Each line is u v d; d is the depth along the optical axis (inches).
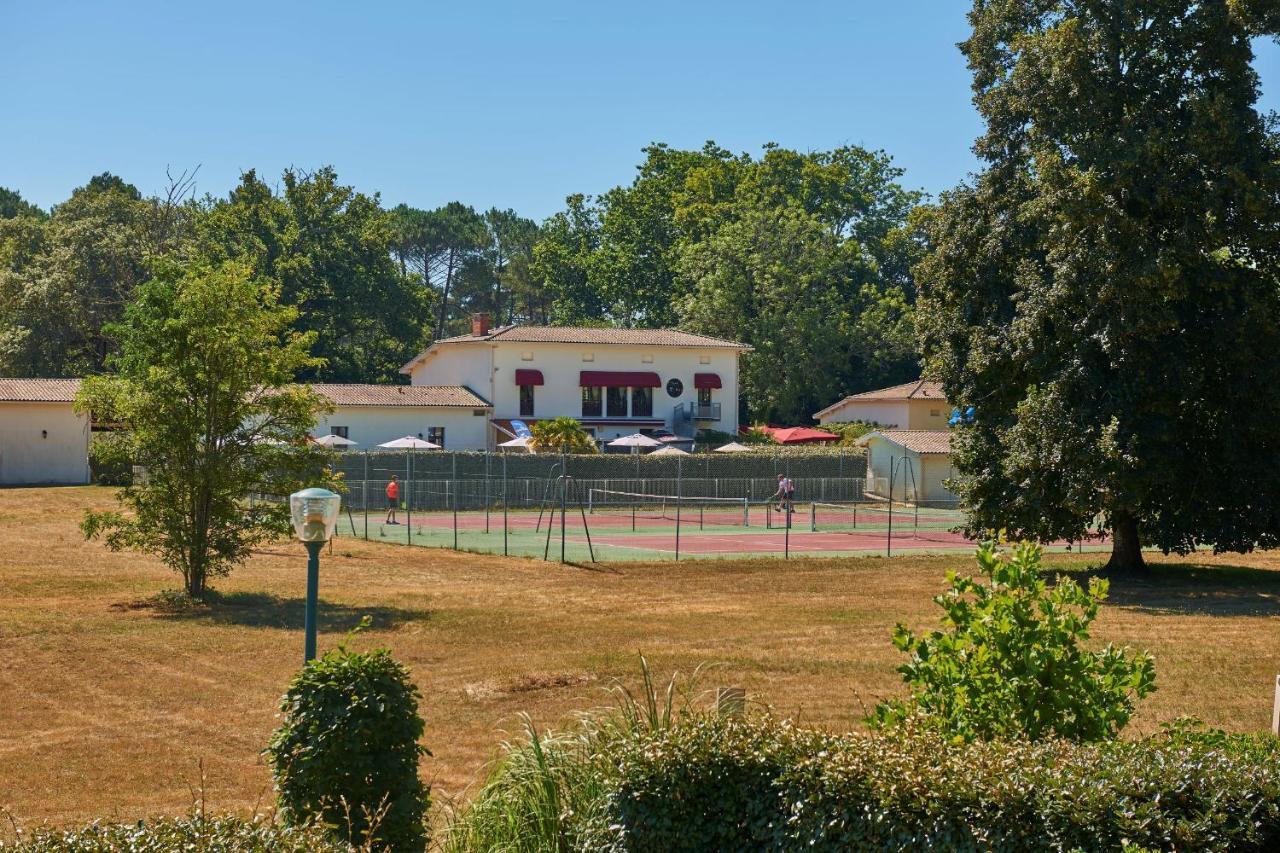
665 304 4424.2
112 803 539.2
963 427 1486.2
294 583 1393.9
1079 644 909.8
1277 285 1323.8
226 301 1230.3
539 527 2212.1
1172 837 274.1
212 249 3609.7
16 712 727.1
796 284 3887.8
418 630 1048.8
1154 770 287.1
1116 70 1334.9
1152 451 1258.6
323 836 286.8
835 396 4028.1
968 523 1454.2
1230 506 1338.6
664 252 4409.5
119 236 3462.1
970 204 1443.2
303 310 3811.5
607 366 3430.1
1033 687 363.6
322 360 1285.7
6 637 984.3
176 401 1204.5
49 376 3304.6
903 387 3597.4
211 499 1229.1
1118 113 1330.0
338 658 370.9
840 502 3034.0
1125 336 1248.8
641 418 3474.4
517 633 1031.0
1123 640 960.9
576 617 1136.8
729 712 370.9
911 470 3029.0
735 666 854.5
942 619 386.0
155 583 1365.7
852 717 676.1
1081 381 1285.7
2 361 3211.1
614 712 417.7
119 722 700.7
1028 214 1346.0
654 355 3472.0
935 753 308.8
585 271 4798.2
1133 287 1234.6
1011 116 1411.2
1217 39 1289.4
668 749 327.9
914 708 376.8
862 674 820.6
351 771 353.1
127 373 1238.3
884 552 1800.0
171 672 851.4
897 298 4018.2
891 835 290.8
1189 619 1099.9
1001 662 369.1
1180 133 1275.8
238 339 1195.9
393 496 2319.1
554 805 372.5
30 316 3277.6
